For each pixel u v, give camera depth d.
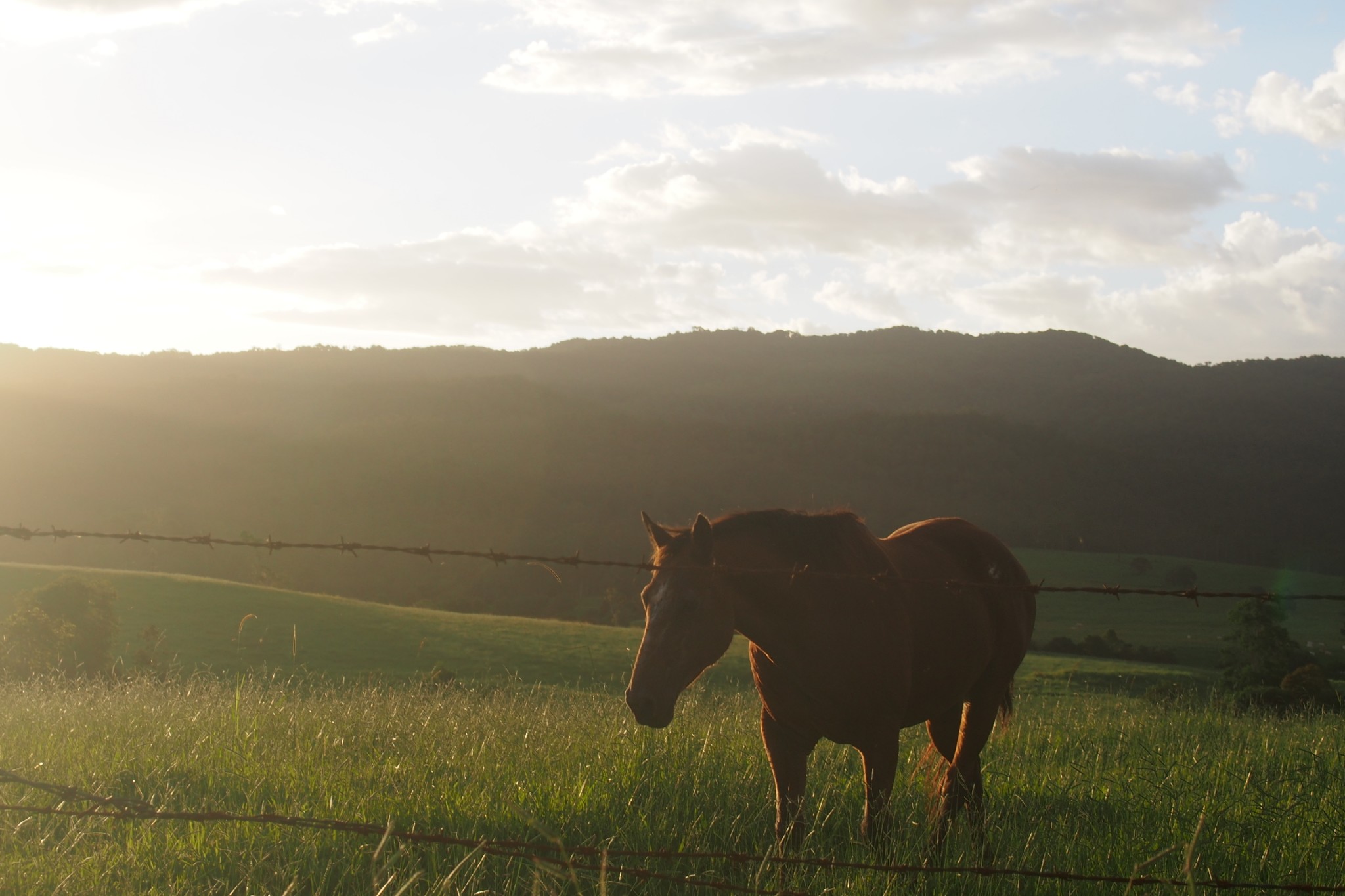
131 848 3.80
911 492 112.50
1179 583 72.38
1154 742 6.91
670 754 5.76
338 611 42.22
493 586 68.81
